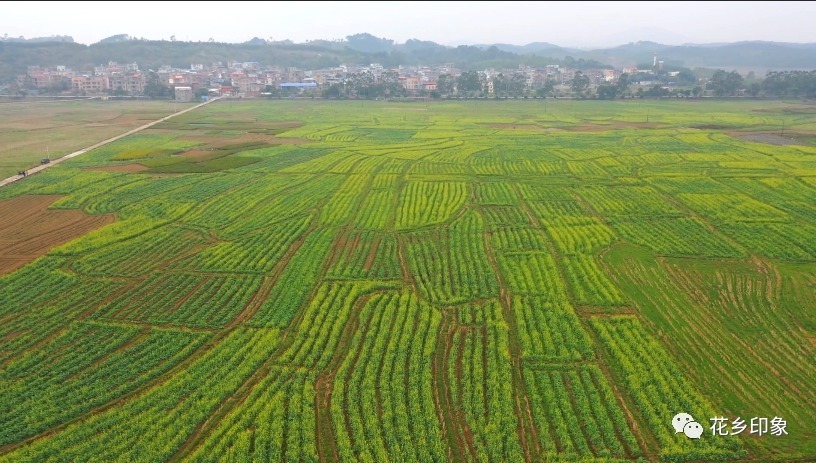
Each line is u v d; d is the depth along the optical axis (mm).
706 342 38375
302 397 32312
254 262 53031
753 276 49844
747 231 62031
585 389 33031
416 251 56156
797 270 51188
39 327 40656
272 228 63781
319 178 90438
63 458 27859
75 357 36719
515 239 59969
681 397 31906
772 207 71625
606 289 46906
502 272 50531
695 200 74938
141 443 28641
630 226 64062
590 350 36594
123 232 61375
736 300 45125
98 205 73062
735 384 33500
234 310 43125
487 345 37875
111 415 30828
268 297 45781
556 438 29141
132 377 34469
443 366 35344
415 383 33094
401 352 36156
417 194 79625
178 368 35438
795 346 37938
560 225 64438
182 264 52812
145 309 43562
